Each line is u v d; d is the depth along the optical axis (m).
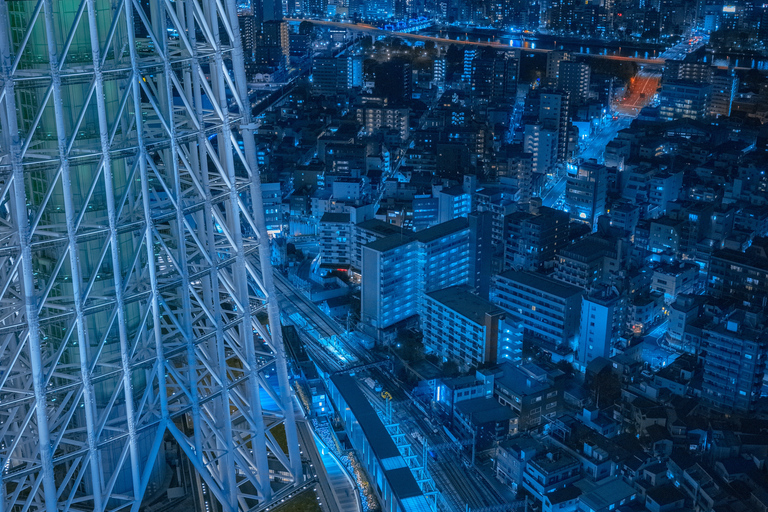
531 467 155.38
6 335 81.94
